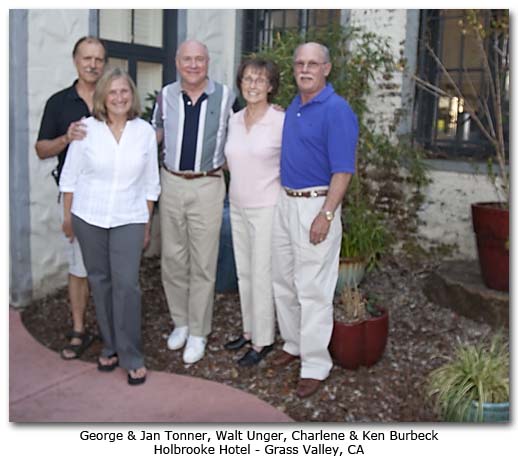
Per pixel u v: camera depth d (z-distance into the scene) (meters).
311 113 3.13
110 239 3.29
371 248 4.65
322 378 3.36
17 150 4.21
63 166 3.43
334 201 3.09
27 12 4.15
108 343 3.53
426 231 5.12
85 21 4.57
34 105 4.28
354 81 4.98
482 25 4.64
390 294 4.70
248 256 3.64
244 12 5.84
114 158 3.21
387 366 3.61
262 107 3.41
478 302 4.16
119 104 3.17
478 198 4.85
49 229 4.50
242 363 3.64
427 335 4.03
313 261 3.22
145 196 3.38
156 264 5.28
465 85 4.95
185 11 5.39
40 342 3.93
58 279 4.61
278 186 3.46
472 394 2.99
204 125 3.50
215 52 5.82
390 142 5.17
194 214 3.60
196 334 3.78
